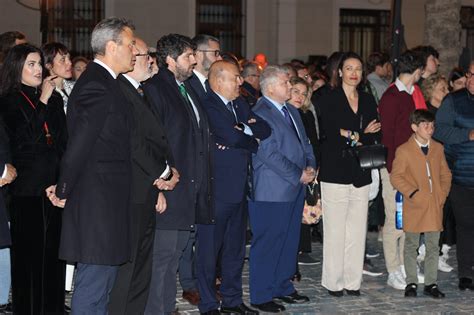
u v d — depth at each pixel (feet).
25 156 17.69
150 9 50.34
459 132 23.17
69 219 15.61
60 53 20.36
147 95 17.63
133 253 16.52
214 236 19.57
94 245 15.40
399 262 23.82
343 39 55.47
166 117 17.90
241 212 20.02
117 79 16.25
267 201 20.51
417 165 22.25
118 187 15.64
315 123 23.73
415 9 55.88
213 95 19.39
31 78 17.76
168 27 50.78
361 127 22.12
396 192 22.94
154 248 18.08
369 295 22.59
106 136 15.51
